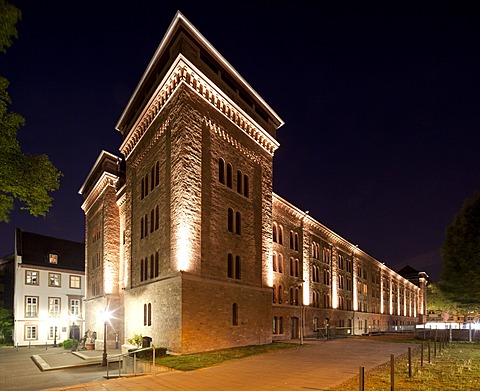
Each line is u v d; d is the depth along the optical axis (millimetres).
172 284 22047
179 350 20672
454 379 13023
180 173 22812
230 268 25734
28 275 52875
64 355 32156
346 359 19656
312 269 43969
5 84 12109
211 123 25594
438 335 35188
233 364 18031
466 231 18766
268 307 29000
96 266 40094
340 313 50375
